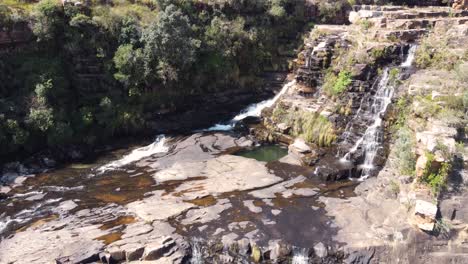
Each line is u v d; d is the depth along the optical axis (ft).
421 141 79.77
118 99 120.67
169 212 82.84
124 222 80.07
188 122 128.67
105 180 97.25
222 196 88.74
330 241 73.92
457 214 73.20
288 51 149.28
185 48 123.44
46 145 110.42
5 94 109.91
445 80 95.81
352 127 104.88
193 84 132.05
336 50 121.60
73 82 119.44
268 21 148.46
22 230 78.23
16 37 114.73
